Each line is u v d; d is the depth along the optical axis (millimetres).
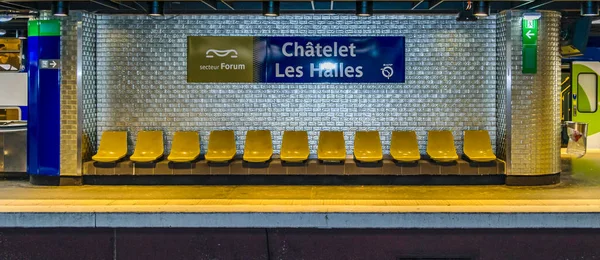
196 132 8250
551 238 5711
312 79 8359
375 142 8141
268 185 7844
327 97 8383
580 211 5777
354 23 8312
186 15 8258
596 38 11641
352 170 7777
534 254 5715
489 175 7824
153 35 8336
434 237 5707
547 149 7816
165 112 8391
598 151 11703
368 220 5805
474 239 5719
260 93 8391
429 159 7941
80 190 7461
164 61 8352
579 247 5715
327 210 5879
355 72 8336
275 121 8406
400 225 5797
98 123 8398
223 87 8383
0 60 9367
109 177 7891
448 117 8352
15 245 5809
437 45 8305
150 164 7820
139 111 8383
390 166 7758
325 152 8078
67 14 7262
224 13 8117
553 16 7738
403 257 5703
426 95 8336
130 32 8328
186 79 8367
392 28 8312
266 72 8367
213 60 8352
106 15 8227
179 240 5742
